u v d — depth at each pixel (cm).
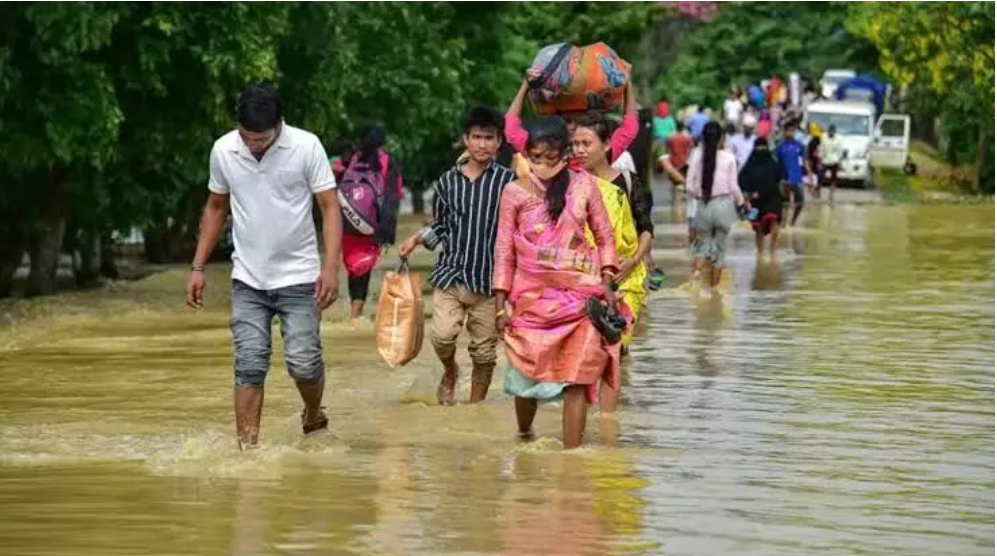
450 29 7731
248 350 2252
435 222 2684
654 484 2053
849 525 1858
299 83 5009
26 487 2012
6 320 3900
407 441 2344
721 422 2509
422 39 6700
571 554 1716
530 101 2752
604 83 2684
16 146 3962
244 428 2264
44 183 4519
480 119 2656
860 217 8388
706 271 5209
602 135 2550
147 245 5938
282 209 2250
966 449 2317
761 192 5691
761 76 15562
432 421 2509
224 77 4316
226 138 2267
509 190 2278
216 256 6019
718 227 4581
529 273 2266
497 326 2289
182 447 2269
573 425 2273
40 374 3014
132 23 4122
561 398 2338
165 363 3166
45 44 3884
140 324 3856
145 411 2602
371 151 3875
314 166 2252
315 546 1739
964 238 6831
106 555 1706
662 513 1897
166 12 4106
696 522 1858
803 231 7306
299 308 2266
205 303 4403
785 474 2127
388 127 6450
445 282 2659
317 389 2300
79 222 4812
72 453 2241
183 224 5922
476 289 2652
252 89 2227
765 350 3344
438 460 2195
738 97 12938
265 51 4262
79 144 3969
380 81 6269
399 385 2873
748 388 2847
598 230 2267
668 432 2420
